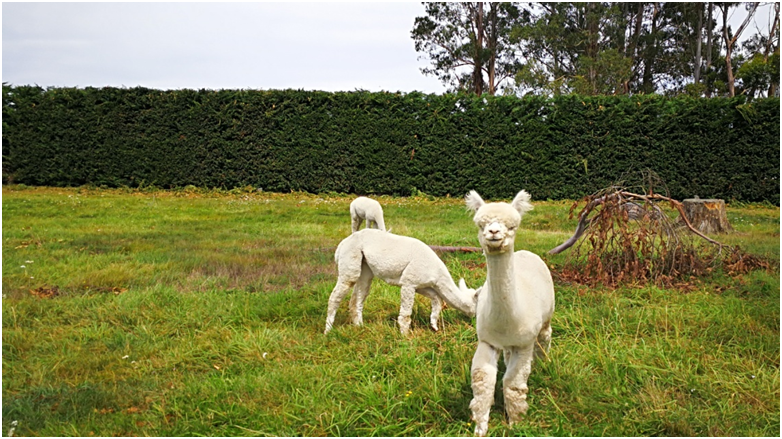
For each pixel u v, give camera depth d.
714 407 4.37
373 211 9.27
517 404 4.08
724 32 31.12
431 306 6.74
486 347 4.07
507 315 3.81
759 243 10.83
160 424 4.11
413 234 11.76
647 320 6.07
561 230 13.51
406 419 4.12
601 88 27.88
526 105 19.45
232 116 20.47
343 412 4.19
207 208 16.31
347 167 20.36
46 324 6.18
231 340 5.66
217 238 11.59
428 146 20.00
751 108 18.05
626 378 4.73
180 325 6.22
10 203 15.73
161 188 20.67
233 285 7.96
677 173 18.78
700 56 31.58
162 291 7.27
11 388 4.67
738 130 18.41
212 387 4.62
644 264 8.06
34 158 20.33
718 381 4.70
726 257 8.79
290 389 4.63
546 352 4.94
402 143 20.09
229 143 20.48
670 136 18.64
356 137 20.20
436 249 9.92
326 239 11.55
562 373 4.71
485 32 33.06
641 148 18.83
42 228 12.05
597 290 7.43
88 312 6.50
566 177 19.28
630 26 34.19
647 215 8.36
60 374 4.98
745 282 7.68
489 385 3.90
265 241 11.26
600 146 19.00
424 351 5.35
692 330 5.87
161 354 5.43
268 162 20.55
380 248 6.05
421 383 4.58
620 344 5.39
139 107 20.36
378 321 6.37
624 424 4.04
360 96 20.22
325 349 5.54
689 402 4.41
